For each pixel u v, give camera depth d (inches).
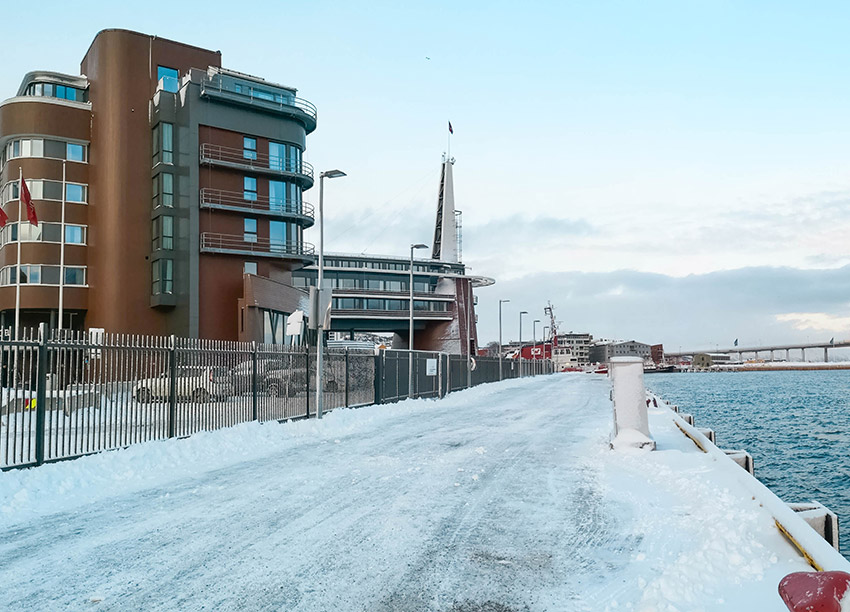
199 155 1887.3
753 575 215.9
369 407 933.8
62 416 424.5
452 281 4101.9
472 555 254.7
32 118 1759.4
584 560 247.0
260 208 1983.3
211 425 590.9
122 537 279.6
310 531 289.3
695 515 301.6
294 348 760.3
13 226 1752.0
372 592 214.4
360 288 3779.5
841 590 101.8
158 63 1910.7
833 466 1165.1
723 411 2440.9
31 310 1781.5
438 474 429.1
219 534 284.4
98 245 1811.0
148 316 1818.4
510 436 642.2
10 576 230.5
